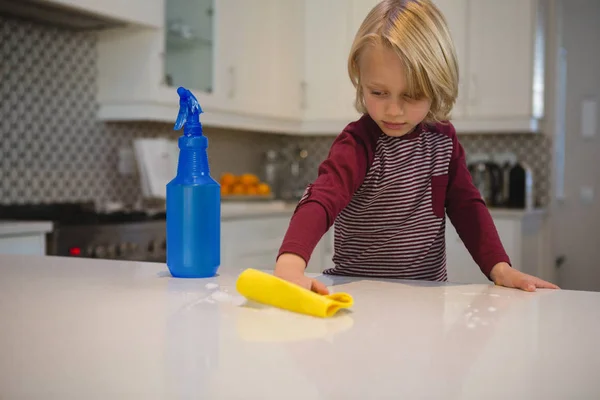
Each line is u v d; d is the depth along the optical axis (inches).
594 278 158.1
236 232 123.2
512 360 21.4
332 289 35.4
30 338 24.2
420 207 48.5
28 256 50.0
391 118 39.5
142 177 126.4
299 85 156.7
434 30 38.6
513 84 136.9
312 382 19.0
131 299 32.0
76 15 105.6
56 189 117.5
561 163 160.2
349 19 151.9
